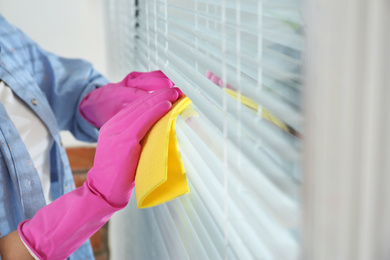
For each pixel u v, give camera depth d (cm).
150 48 117
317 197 36
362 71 30
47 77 142
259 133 48
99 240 237
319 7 33
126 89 118
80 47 269
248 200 55
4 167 110
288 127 49
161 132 72
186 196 84
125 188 81
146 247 131
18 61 129
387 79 30
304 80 36
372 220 32
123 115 81
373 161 31
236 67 60
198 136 71
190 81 79
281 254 43
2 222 109
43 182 128
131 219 156
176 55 92
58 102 140
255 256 51
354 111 31
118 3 169
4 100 118
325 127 34
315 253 37
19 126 120
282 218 42
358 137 31
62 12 263
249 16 63
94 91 132
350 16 30
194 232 80
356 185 32
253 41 61
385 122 31
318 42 34
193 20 91
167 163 74
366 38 30
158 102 79
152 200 75
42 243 88
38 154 125
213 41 69
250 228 57
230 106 57
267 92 50
